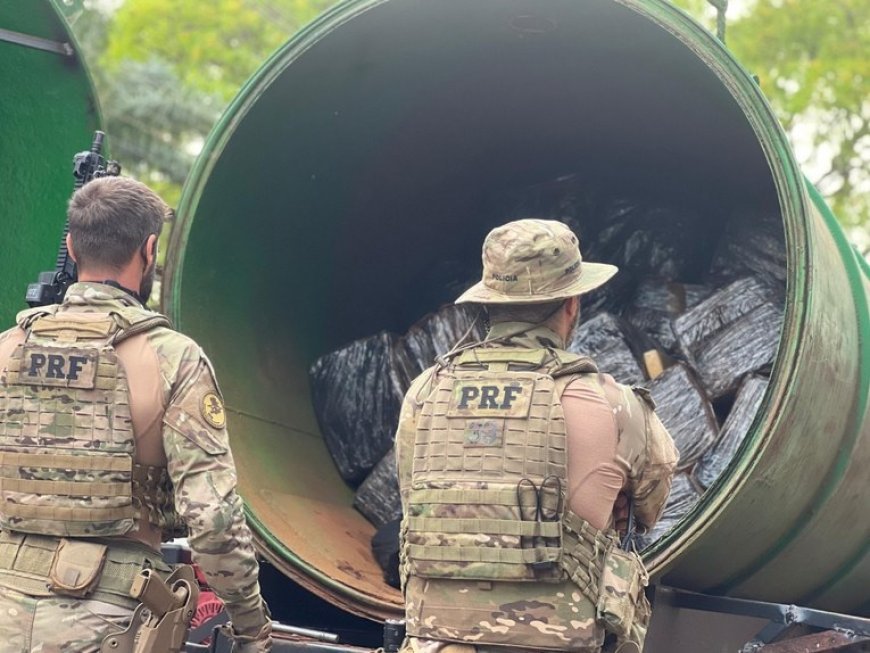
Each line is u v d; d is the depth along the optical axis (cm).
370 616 442
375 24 480
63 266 408
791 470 402
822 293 407
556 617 298
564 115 594
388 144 583
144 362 323
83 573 311
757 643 421
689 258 607
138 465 321
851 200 1716
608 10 472
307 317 587
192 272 496
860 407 435
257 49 2064
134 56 2020
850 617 410
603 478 307
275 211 540
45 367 321
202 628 410
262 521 459
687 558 401
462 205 650
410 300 651
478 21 500
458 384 317
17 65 513
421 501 310
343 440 562
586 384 313
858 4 1708
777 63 1745
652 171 629
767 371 513
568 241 325
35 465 317
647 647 399
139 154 1762
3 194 533
